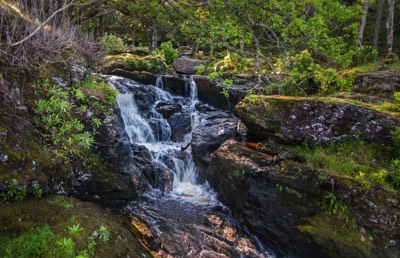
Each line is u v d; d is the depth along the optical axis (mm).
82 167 5320
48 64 5578
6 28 4719
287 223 5879
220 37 4410
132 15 9070
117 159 6035
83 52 7656
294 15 4609
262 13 4859
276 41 4812
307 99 7398
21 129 4512
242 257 5586
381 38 23672
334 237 5438
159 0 5535
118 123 6336
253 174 6445
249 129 7898
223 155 7098
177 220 5969
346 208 5676
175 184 7891
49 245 3586
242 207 6523
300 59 6020
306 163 6441
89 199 5430
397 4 24891
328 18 6617
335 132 7055
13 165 4090
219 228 6102
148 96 11641
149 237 5141
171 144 9891
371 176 5977
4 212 3781
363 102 8188
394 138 6559
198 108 11953
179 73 15000
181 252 5125
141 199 6363
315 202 5875
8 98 4551
